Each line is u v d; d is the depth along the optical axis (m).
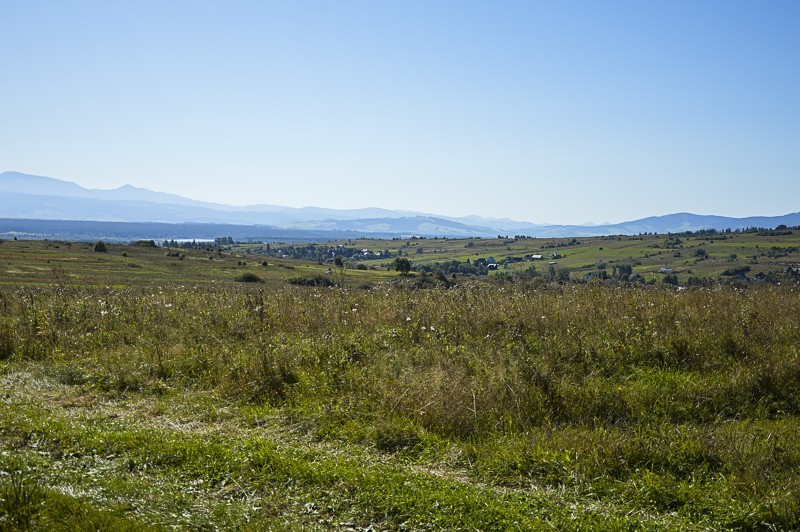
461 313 12.09
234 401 8.80
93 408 8.62
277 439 7.28
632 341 9.83
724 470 6.00
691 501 5.42
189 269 83.44
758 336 9.98
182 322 13.43
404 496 5.38
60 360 11.34
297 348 10.45
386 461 6.54
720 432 6.73
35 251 97.12
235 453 6.38
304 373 9.34
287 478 5.86
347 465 6.20
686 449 6.27
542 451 6.37
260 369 9.37
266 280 48.72
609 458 6.14
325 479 5.76
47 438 6.99
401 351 10.31
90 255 98.12
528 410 7.62
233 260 108.62
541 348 9.88
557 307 12.23
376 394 8.23
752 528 5.02
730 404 7.81
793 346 9.35
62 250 104.69
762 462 5.95
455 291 14.19
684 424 7.10
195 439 6.92
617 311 11.76
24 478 5.57
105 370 10.30
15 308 14.84
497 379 8.37
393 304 13.27
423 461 6.55
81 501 5.18
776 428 7.00
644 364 9.27
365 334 11.38
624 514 5.25
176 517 5.00
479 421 7.38
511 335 10.66
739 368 8.60
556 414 7.61
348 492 5.53
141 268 81.50
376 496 5.39
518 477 6.07
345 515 5.16
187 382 9.84
